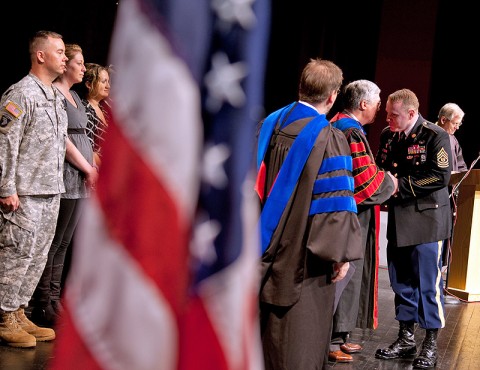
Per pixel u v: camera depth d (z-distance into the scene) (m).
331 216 2.71
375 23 10.24
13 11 6.37
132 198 0.69
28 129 3.60
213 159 0.70
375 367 4.05
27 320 3.82
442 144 4.07
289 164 2.76
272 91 10.15
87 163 4.14
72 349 0.71
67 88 4.16
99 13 6.82
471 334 5.16
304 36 10.12
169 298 0.69
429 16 9.62
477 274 6.53
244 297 0.73
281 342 2.74
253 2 0.70
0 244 3.61
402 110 4.11
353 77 10.42
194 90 0.69
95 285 0.70
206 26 0.69
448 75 10.58
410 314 4.22
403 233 4.14
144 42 0.69
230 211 0.71
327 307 2.79
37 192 3.63
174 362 0.70
